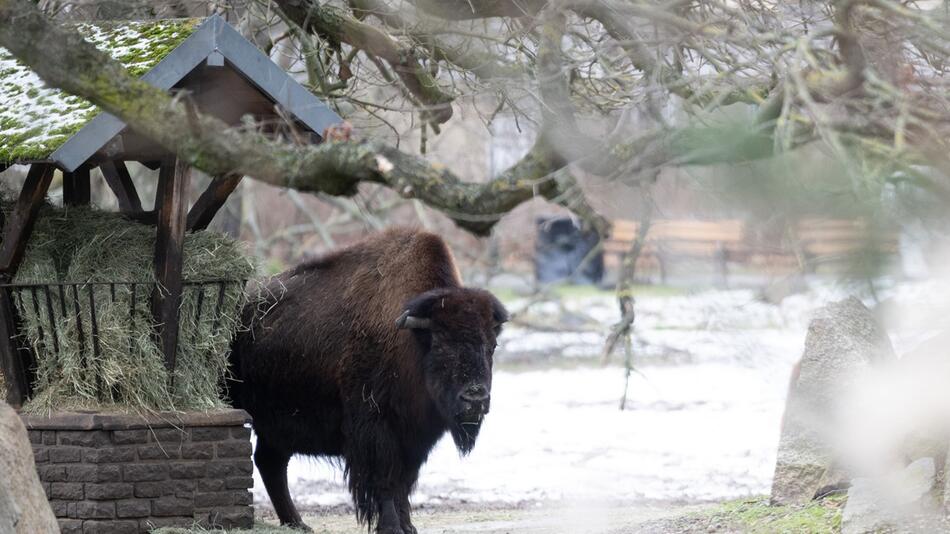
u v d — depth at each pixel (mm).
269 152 8711
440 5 13711
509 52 16609
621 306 9891
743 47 10547
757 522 12914
